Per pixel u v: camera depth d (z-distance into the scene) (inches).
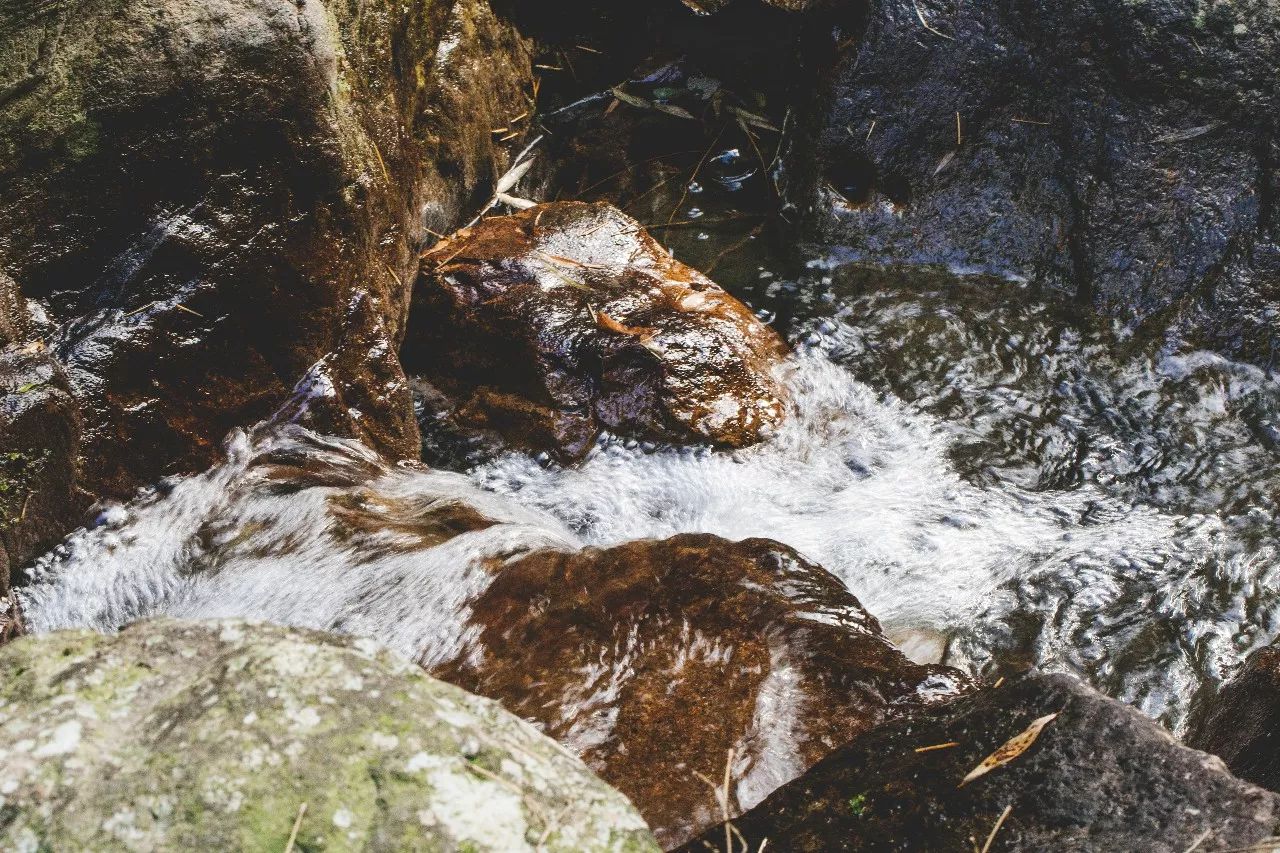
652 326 186.1
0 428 127.6
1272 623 159.5
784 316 211.8
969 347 206.2
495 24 230.2
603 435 180.7
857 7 220.4
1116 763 74.7
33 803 51.6
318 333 158.1
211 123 143.3
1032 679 82.4
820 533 171.5
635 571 129.0
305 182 152.9
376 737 55.1
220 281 147.6
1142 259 209.6
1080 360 204.7
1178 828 70.3
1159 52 203.0
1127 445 189.5
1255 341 203.5
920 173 222.8
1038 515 176.7
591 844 54.7
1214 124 203.9
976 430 191.3
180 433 146.9
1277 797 71.2
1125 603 161.6
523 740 58.9
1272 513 176.9
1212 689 150.3
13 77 131.0
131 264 143.3
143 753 53.6
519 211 218.4
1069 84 210.4
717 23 249.0
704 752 105.0
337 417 159.6
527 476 178.7
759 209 238.5
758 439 181.9
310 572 135.3
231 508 146.1
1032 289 217.5
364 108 171.6
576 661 115.3
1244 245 204.7
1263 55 199.6
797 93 234.8
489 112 225.6
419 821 52.7
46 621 131.2
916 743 81.7
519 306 186.4
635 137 251.1
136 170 141.2
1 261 136.3
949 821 74.1
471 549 132.8
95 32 134.6
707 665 115.3
